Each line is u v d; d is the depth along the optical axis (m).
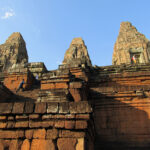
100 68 17.64
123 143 9.96
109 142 10.08
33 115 6.82
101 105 11.45
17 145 6.46
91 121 6.98
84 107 6.60
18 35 41.69
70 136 6.28
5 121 6.97
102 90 11.79
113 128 10.56
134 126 10.45
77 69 14.93
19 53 38.59
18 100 12.88
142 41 36.34
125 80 14.66
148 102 11.00
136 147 9.71
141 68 16.77
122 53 35.72
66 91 9.34
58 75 11.27
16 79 16.83
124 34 38.00
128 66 17.17
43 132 6.55
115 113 11.05
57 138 6.35
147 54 35.25
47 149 6.17
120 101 11.38
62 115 6.64
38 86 17.44
